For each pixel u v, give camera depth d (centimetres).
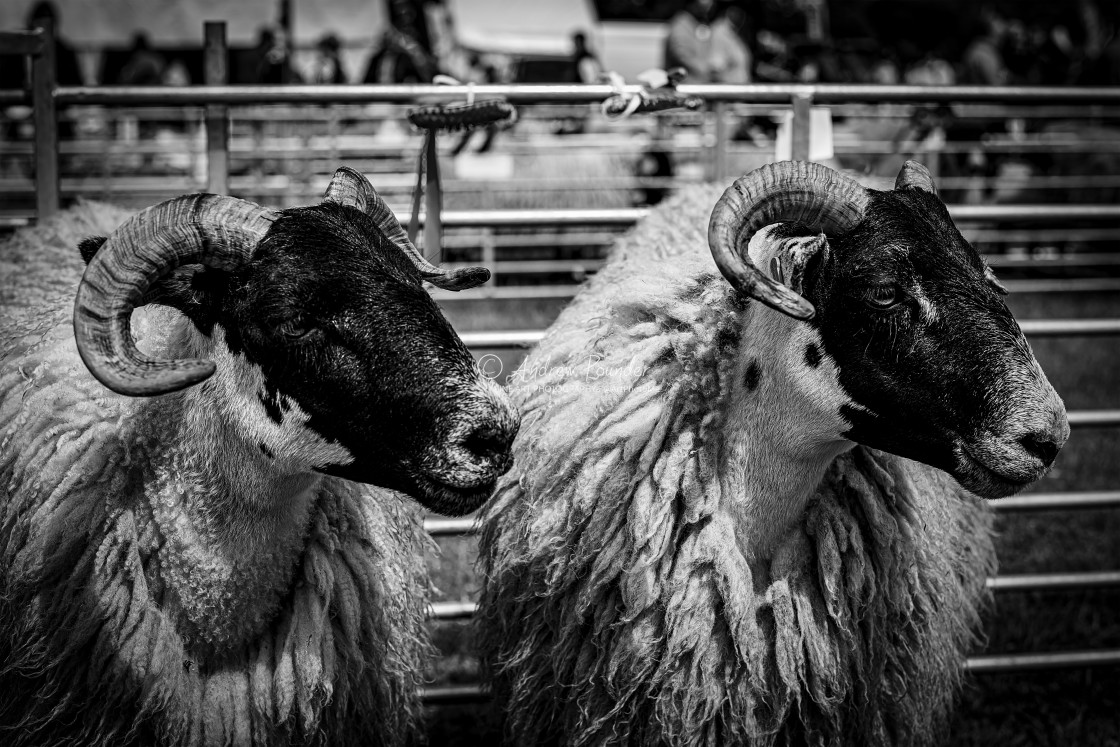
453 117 451
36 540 312
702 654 342
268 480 311
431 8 1736
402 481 292
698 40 1443
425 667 390
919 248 310
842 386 319
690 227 449
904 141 1455
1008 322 306
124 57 1731
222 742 321
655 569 349
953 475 314
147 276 278
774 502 346
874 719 362
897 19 2223
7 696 322
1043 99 512
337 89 488
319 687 330
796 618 346
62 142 1341
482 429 283
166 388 260
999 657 509
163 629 315
